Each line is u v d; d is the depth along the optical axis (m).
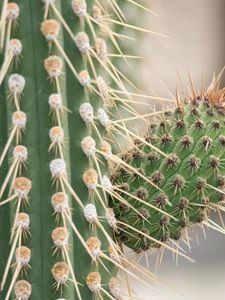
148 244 0.67
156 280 0.68
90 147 0.61
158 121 0.68
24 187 0.59
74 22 0.60
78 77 0.60
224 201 0.66
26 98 0.59
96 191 0.62
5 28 0.58
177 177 0.65
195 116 0.66
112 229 0.64
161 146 0.65
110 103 0.66
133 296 0.70
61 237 0.60
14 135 0.59
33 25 0.59
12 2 0.59
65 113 0.60
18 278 0.60
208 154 0.65
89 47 0.61
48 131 0.60
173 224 0.66
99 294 0.62
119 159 0.63
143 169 0.65
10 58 0.58
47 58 0.59
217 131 0.66
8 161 0.59
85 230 0.61
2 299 0.60
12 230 0.59
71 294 0.61
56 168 0.60
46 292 0.60
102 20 0.63
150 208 0.65
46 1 0.59
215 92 0.68
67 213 0.60
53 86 0.59
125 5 0.80
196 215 0.66
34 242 0.60
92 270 0.62
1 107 0.59
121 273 0.71
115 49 0.77
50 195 0.60
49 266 0.60
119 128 0.70
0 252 0.60
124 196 0.66
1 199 0.59
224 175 0.66
